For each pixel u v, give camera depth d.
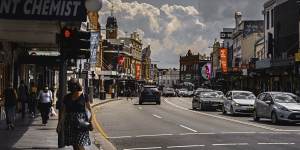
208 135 21.27
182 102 64.38
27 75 40.91
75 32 14.95
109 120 30.45
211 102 41.72
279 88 58.25
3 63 29.41
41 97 25.09
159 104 56.62
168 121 29.47
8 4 14.36
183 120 30.30
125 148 17.27
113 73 88.06
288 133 22.20
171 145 17.89
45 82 46.16
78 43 14.93
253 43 82.62
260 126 25.97
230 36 109.88
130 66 124.56
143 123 28.00
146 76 162.12
